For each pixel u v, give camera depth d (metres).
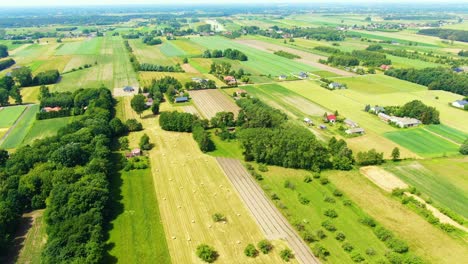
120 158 117.69
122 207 90.56
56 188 86.75
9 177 93.62
